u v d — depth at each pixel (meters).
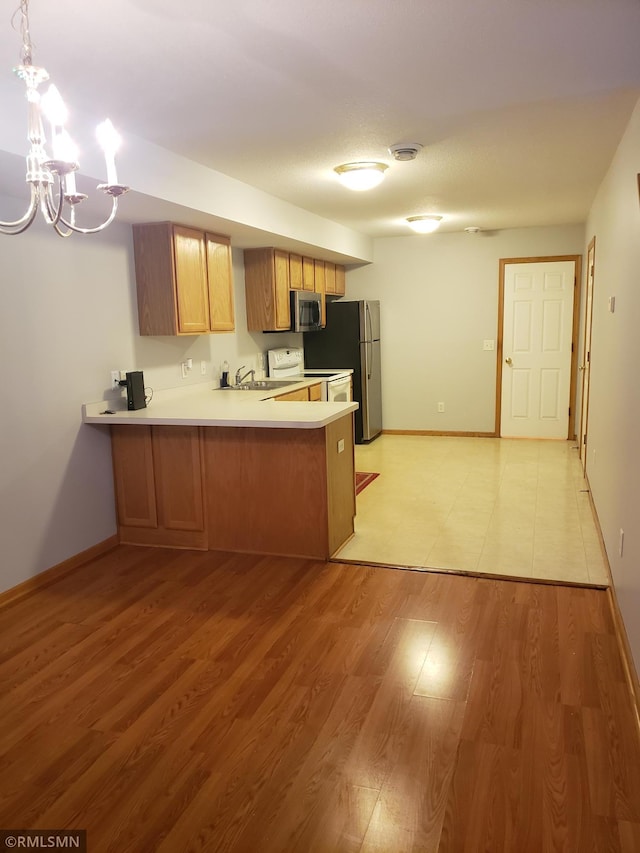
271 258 5.51
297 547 3.70
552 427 7.04
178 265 4.03
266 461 3.67
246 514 3.77
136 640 2.78
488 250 6.91
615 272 3.46
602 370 4.07
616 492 3.10
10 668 2.56
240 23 1.96
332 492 3.67
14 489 3.23
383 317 7.40
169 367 4.52
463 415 7.30
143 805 1.81
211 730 2.14
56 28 1.96
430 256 7.11
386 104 2.71
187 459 3.81
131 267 4.04
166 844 1.67
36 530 3.38
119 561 3.73
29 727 2.18
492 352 7.09
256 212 4.28
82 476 3.71
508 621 2.87
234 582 3.38
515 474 5.53
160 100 2.59
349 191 4.44
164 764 1.97
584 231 6.49
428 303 7.21
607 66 2.36
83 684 2.44
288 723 2.16
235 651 2.66
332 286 6.99
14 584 3.24
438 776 1.89
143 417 3.63
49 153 2.54
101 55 2.17
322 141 3.21
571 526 4.14
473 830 1.68
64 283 3.51
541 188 4.55
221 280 4.55
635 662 2.27
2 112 2.35
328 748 2.03
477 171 3.98
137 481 3.92
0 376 3.12
